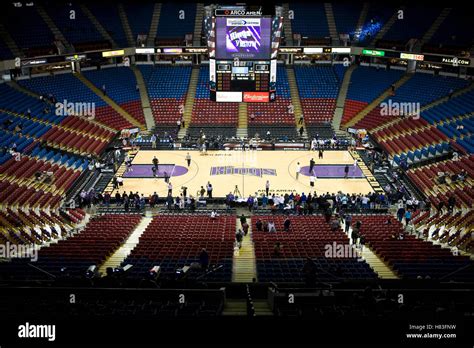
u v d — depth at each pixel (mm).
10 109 42406
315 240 26281
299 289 16422
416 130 44125
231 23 30391
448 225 28391
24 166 35906
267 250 24641
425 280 17859
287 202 33781
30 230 27328
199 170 40781
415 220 30875
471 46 48438
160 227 29016
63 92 49219
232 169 40938
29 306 14844
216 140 46594
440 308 14008
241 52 30875
